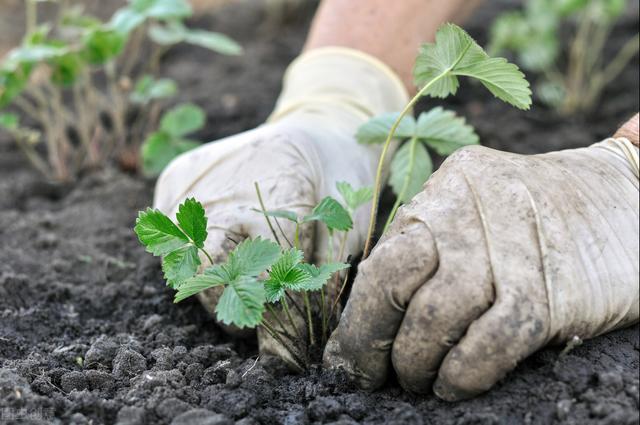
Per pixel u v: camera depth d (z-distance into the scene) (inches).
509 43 55.9
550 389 32.5
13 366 34.2
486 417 32.1
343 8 40.7
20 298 37.5
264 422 33.0
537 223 32.3
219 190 35.7
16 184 44.4
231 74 59.9
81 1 71.9
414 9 40.4
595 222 32.8
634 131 34.6
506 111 52.4
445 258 32.1
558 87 54.6
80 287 38.1
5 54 62.1
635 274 32.8
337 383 33.7
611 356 33.2
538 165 33.2
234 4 73.1
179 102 54.9
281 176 35.4
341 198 36.2
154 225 32.8
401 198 35.6
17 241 40.6
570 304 32.1
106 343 35.0
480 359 31.7
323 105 38.9
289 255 33.0
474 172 32.9
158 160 42.9
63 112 50.0
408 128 36.4
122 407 32.9
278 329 34.8
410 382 32.8
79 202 43.4
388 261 32.3
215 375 34.1
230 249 34.9
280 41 66.0
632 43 59.3
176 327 36.6
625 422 31.7
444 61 33.6
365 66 39.8
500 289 31.8
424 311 31.9
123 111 49.4
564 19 66.7
